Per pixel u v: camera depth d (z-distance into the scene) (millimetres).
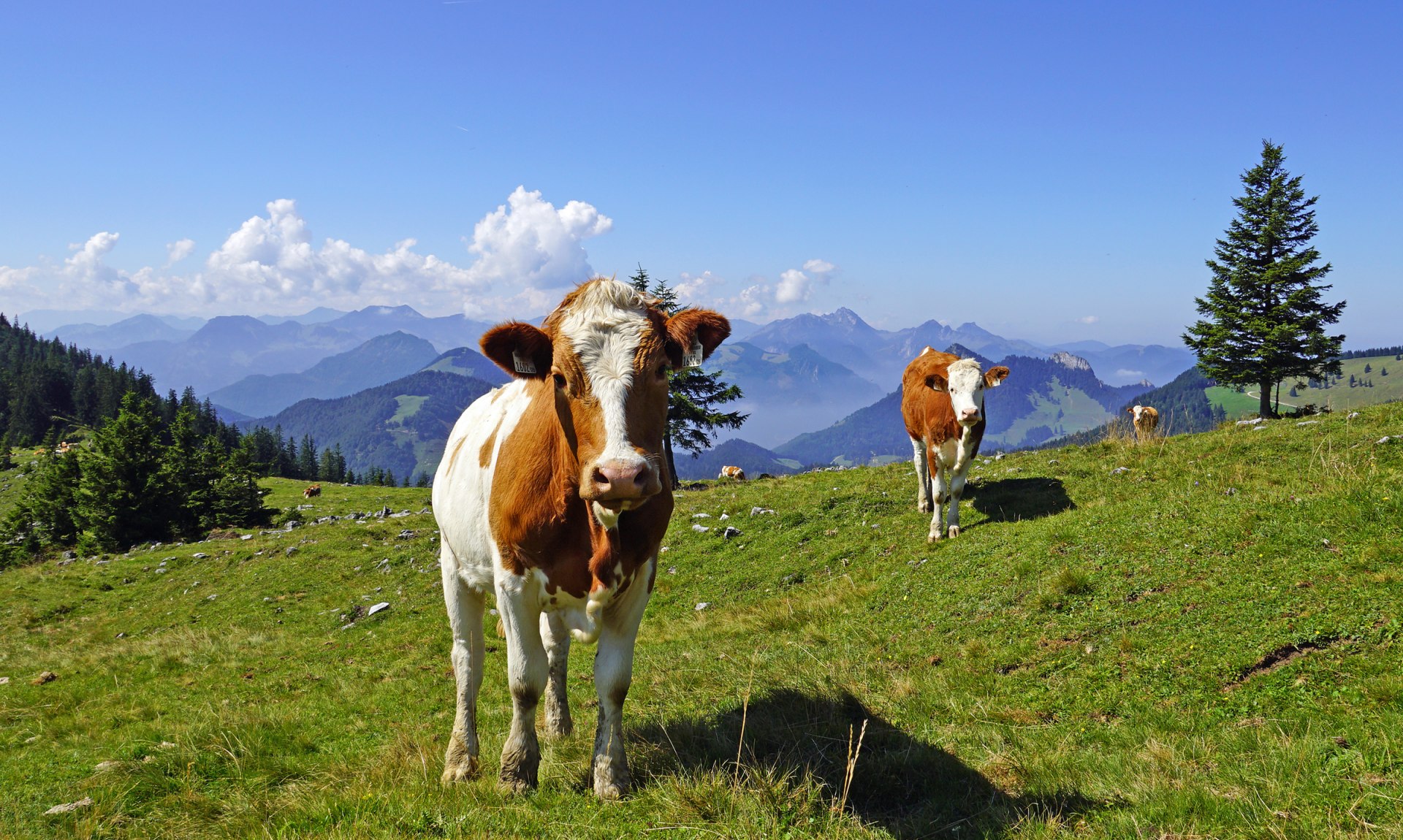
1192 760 5469
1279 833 4250
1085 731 6332
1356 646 6312
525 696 5672
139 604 25750
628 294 4961
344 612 19047
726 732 6523
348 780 6551
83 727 10570
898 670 8422
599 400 4637
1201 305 56250
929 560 11992
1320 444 13422
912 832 4949
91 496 52406
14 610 25891
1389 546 7578
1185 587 8164
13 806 6648
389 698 10703
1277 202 53531
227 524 51531
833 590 12133
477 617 6641
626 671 5609
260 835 5477
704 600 14562
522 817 5203
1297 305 52688
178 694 12766
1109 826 4738
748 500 20500
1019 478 16172
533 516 5246
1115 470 14914
